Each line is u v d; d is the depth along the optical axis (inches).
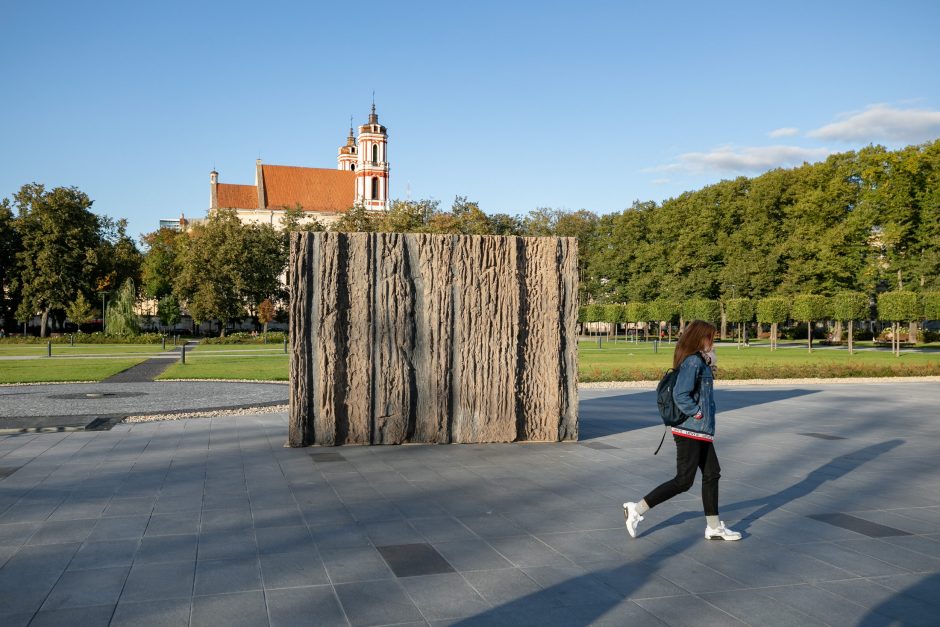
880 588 181.0
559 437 413.4
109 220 2546.8
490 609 164.4
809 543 219.8
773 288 2041.1
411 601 168.7
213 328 3267.7
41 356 1298.0
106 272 2423.7
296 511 251.6
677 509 261.0
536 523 239.0
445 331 399.5
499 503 265.7
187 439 405.1
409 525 235.0
